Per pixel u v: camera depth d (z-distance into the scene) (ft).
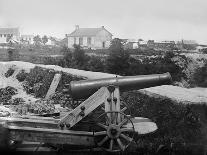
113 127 30.25
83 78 65.05
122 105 44.39
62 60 109.19
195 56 108.99
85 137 30.68
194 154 33.45
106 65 97.30
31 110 50.62
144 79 32.37
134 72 92.17
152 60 104.53
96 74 69.82
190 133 37.42
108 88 31.22
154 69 92.43
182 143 34.78
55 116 36.19
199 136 37.17
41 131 30.25
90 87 32.24
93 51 159.53
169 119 40.04
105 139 30.45
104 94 31.19
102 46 252.21
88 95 32.60
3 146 29.86
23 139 30.22
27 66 90.38
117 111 30.58
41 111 50.42
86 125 31.65
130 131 30.63
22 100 63.72
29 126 31.14
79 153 31.50
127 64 94.17
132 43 220.23
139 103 44.80
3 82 81.35
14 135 30.17
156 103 43.09
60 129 30.83
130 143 31.65
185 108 39.88
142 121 34.78
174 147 33.60
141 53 134.82
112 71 94.43
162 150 33.04
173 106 41.09
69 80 67.26
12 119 31.24
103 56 123.75
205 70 93.61
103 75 67.87
